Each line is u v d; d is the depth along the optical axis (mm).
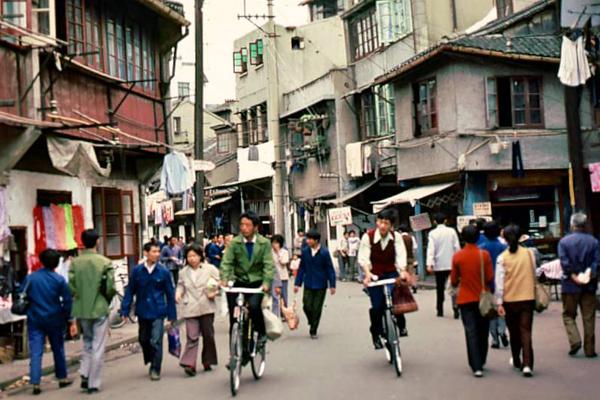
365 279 10156
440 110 24719
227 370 11000
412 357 11227
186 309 10820
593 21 16500
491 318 9438
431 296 20703
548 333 13023
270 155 38562
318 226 35781
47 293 10078
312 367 10844
